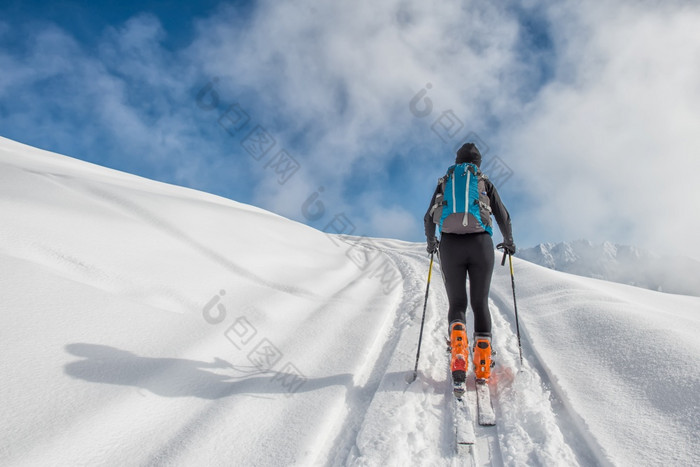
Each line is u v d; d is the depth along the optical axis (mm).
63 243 3809
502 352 3344
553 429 2088
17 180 5449
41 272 3076
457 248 2738
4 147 12062
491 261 2727
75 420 1881
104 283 3490
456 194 2779
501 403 2447
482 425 2217
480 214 2719
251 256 5961
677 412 2016
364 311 4629
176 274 4195
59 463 1635
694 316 4617
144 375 2410
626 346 2883
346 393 2525
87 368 2287
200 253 5184
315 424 2146
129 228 4887
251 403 2338
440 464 1896
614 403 2227
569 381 2582
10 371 2057
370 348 3334
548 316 4109
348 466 1857
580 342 3211
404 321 4312
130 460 1769
